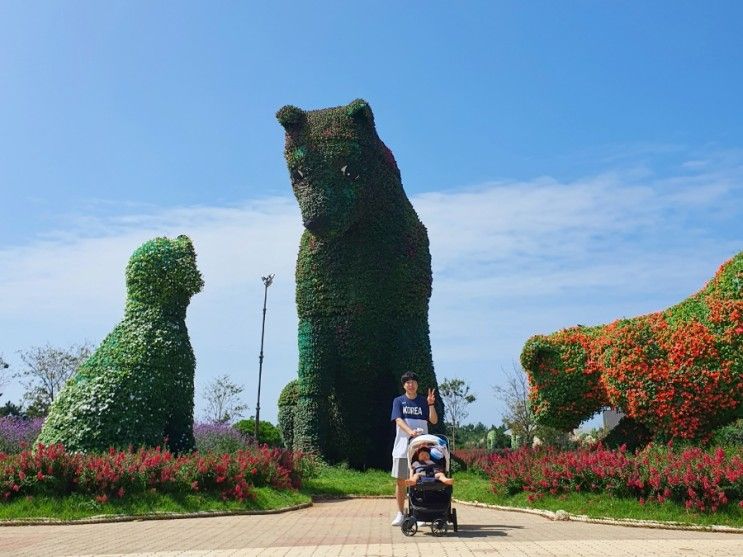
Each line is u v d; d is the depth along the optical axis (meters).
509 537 7.27
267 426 31.62
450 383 45.97
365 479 16.06
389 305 17.75
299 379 17.73
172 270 13.28
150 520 9.34
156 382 12.66
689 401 11.86
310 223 16.27
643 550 6.29
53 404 12.47
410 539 7.11
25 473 9.62
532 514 10.27
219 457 11.77
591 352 13.70
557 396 13.77
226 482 10.84
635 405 12.25
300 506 11.61
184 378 13.15
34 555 6.14
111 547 6.63
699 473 9.05
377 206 17.61
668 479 9.18
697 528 8.32
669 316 12.70
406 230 18.12
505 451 18.08
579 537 7.32
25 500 9.31
